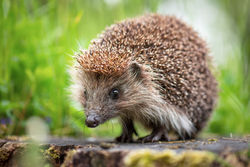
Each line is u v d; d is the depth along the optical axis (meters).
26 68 7.78
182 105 5.71
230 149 3.66
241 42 9.70
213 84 6.55
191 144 4.31
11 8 7.54
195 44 6.30
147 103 5.70
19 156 4.75
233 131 8.83
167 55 5.70
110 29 6.20
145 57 5.63
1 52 7.40
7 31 7.43
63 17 8.14
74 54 5.93
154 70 5.59
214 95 6.59
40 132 6.36
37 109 7.47
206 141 4.73
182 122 5.72
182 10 9.06
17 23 8.03
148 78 5.61
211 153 3.59
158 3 8.44
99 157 3.80
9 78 7.55
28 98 7.31
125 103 5.65
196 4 9.92
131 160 3.47
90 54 5.61
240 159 3.52
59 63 7.75
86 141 5.81
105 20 8.90
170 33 6.02
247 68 9.71
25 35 7.97
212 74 6.68
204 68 6.23
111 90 5.60
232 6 10.88
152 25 6.07
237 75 9.72
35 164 4.64
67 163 4.11
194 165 3.44
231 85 9.59
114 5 8.88
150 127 6.13
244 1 10.09
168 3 10.10
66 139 6.27
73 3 7.93
